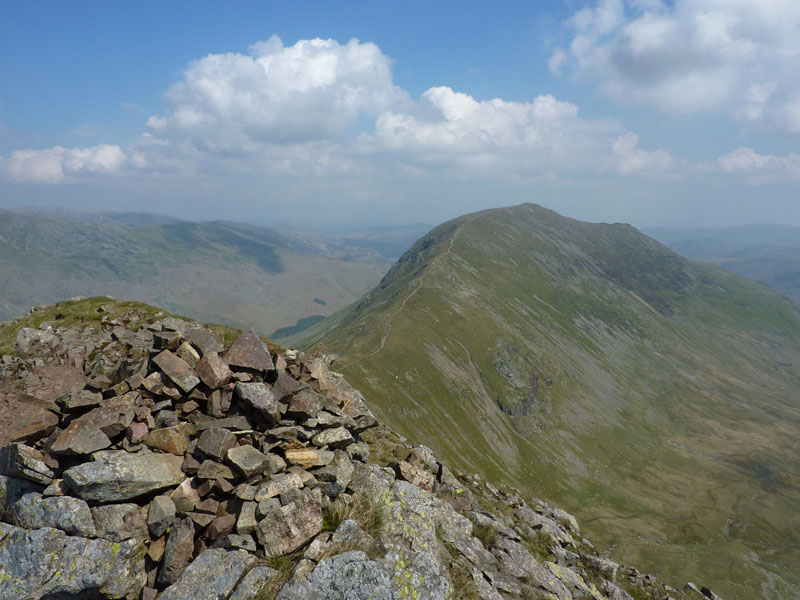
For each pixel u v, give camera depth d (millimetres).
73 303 29109
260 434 16078
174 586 11602
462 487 24078
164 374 16672
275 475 14758
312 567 12297
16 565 11523
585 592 19500
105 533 12438
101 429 14062
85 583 11609
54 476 13266
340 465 16672
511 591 15820
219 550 12453
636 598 24594
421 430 168750
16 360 21719
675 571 132375
